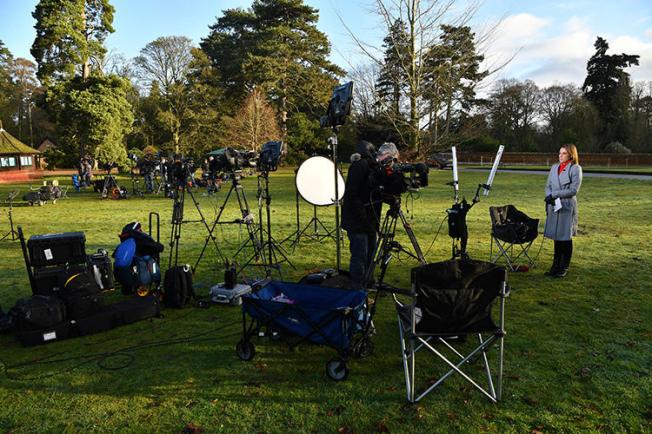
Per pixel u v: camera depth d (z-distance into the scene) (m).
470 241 8.88
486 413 3.06
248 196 19.16
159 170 22.08
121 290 5.95
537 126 53.31
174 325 4.78
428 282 3.07
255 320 4.29
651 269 6.57
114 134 32.50
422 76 16.22
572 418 2.98
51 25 31.95
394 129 17.20
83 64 34.78
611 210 12.77
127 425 3.01
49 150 33.31
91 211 15.05
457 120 17.33
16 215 14.23
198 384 3.53
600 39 55.88
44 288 4.81
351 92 5.13
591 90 55.94
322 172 7.89
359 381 3.53
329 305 4.01
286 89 44.00
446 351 4.04
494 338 3.18
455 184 5.04
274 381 3.56
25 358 4.04
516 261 7.18
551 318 4.74
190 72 46.06
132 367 3.83
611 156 44.12
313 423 2.99
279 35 42.56
